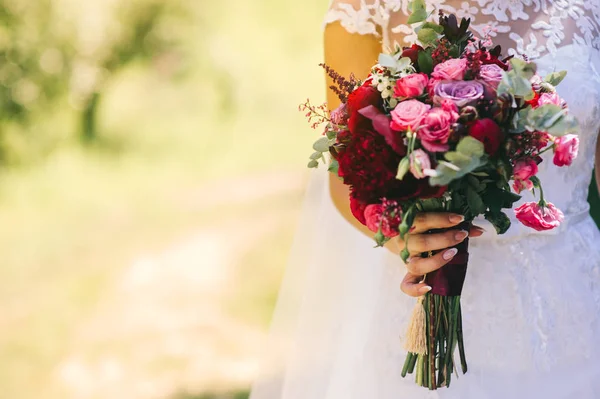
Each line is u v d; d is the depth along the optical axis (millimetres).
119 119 10180
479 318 2012
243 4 11164
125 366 5168
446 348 1871
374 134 1665
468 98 1638
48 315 6008
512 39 1993
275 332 2523
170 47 10586
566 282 2039
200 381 4910
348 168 1688
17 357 5375
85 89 10062
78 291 6406
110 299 6188
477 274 2021
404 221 1698
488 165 1685
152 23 10492
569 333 2033
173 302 6047
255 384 2537
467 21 1789
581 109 1992
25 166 9484
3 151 9445
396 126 1637
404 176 1655
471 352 2012
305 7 11320
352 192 1733
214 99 10477
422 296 1878
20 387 4996
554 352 2018
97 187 8977
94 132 9992
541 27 2002
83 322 5852
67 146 9797
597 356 2057
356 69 2068
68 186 9000
